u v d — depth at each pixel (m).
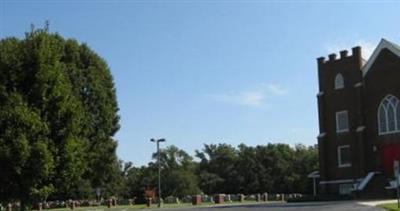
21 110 21.53
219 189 138.12
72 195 94.75
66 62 57.34
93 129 57.81
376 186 57.31
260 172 134.12
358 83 62.44
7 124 21.52
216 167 142.25
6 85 22.41
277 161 133.88
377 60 61.28
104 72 60.50
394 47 59.78
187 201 94.81
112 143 60.91
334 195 57.41
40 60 22.58
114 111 61.34
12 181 21.69
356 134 62.06
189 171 138.50
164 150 141.25
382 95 60.47
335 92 64.50
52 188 22.25
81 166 23.30
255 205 52.56
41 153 21.31
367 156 60.88
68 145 22.39
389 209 34.91
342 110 63.62
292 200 59.72
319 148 64.81
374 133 60.69
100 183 63.38
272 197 94.38
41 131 21.83
